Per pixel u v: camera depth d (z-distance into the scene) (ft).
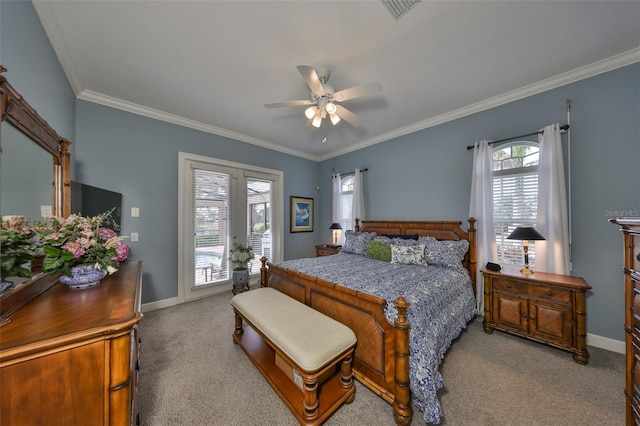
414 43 6.26
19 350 2.29
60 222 4.32
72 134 8.11
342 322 5.94
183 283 11.10
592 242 7.36
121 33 5.86
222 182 12.57
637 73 6.75
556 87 8.03
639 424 3.63
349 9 5.21
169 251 10.74
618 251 7.02
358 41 6.18
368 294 5.44
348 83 8.06
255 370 6.29
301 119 11.13
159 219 10.46
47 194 4.95
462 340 7.64
